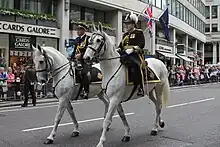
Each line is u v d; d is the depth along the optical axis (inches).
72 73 306.3
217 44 2701.8
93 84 329.7
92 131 342.6
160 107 340.5
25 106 583.2
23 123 388.2
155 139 310.0
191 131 348.2
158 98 339.6
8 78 668.1
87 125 374.6
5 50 803.4
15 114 471.5
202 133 338.3
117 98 274.5
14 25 810.2
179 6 1784.0
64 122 390.9
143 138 314.0
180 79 1283.2
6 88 662.5
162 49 1505.9
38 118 427.8
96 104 585.6
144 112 480.1
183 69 1330.0
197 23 2285.9
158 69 335.6
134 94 299.4
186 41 2017.7
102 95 353.1
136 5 1248.2
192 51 2159.2
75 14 1064.2
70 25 983.6
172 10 1651.1
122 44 299.7
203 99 691.4
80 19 1085.8
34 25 861.8
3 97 661.9
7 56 806.5
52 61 297.6
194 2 2174.0
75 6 1063.6
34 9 904.9
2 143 288.0
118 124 384.2
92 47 264.2
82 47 313.3
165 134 332.5
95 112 477.7
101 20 1176.8
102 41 266.8
